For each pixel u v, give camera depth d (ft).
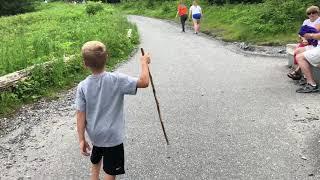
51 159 9.14
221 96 13.58
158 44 26.96
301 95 13.35
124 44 24.27
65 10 53.88
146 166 8.61
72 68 17.19
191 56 21.70
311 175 8.02
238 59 20.39
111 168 6.45
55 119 11.87
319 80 13.88
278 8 29.14
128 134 10.41
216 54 22.18
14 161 9.10
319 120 10.90
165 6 55.77
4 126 11.40
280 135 10.02
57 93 14.71
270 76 16.29
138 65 19.63
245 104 12.59
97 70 6.31
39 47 20.57
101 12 46.96
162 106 12.69
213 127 10.73
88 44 6.25
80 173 8.43
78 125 6.41
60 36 26.96
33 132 10.85
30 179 8.25
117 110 6.39
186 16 34.76
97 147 6.59
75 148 9.71
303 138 9.77
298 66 14.99
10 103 13.08
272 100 12.89
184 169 8.43
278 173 8.14
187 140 9.91
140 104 12.94
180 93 14.11
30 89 14.02
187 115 11.76
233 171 8.29
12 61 16.84
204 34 32.42
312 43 14.61
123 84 6.32
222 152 9.17
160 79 16.28
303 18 28.02
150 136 10.24
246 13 33.17
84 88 6.35
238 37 27.73
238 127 10.66
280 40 25.48
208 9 42.50
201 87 14.85
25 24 42.14
